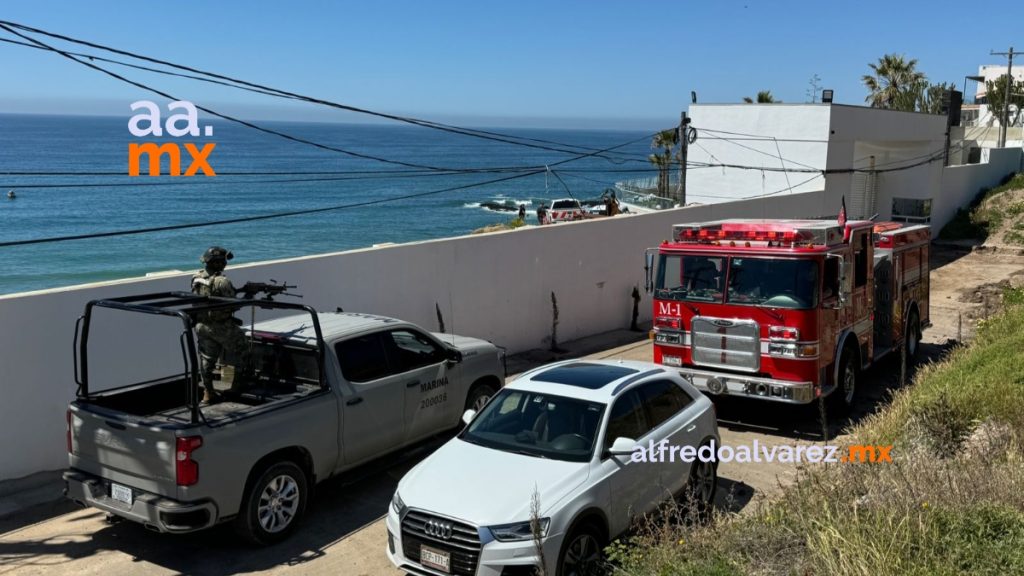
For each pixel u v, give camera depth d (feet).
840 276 33.42
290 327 25.85
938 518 16.87
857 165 110.83
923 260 49.42
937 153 111.24
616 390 22.13
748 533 17.97
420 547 18.45
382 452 25.91
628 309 57.21
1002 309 59.16
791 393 32.22
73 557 21.54
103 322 27.99
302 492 23.02
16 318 25.79
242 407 23.09
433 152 595.88
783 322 32.53
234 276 32.53
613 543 18.71
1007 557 15.11
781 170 84.38
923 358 49.08
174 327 30.12
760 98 158.71
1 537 22.76
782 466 29.55
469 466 20.29
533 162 494.18
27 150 447.01
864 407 38.27
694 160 96.73
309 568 21.06
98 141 570.87
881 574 14.43
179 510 19.69
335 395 24.00
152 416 21.75
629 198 122.01
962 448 25.02
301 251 174.70
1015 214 111.45
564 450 20.49
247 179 323.78
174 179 313.12
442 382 28.19
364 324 26.32
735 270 33.86
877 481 20.34
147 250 175.22
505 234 46.21
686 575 15.99
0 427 25.59
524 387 23.04
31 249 173.47
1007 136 175.01
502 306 46.50
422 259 41.06
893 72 194.08
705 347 34.37
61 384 27.09
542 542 17.52
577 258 51.93
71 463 22.09
